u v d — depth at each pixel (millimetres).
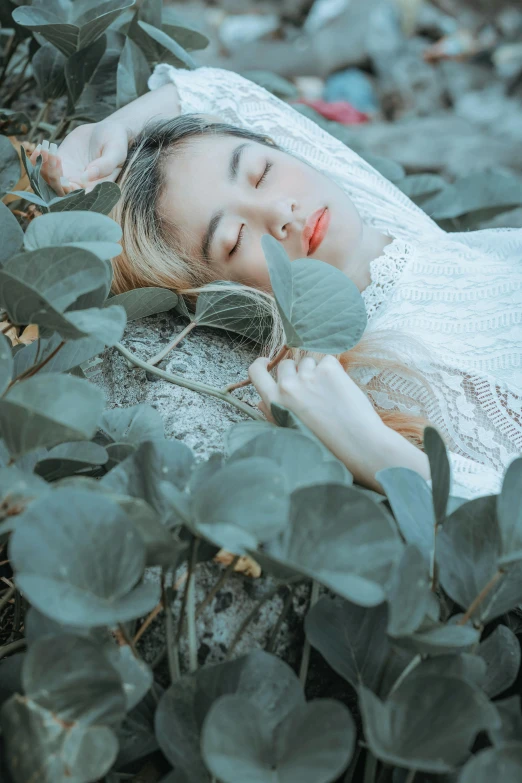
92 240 859
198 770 705
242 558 930
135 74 1720
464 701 648
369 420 1065
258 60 4613
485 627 1074
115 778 772
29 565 625
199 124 1550
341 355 1336
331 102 4379
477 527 812
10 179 1186
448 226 2020
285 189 1445
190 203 1458
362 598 650
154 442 818
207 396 1244
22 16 1435
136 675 691
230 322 1383
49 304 746
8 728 647
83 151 1590
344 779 854
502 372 1328
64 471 901
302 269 1040
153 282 1519
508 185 1927
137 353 1341
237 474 706
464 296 1418
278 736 652
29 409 670
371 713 641
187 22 1885
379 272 1456
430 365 1325
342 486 696
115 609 639
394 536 685
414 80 4750
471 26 5340
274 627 891
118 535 657
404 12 5016
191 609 774
